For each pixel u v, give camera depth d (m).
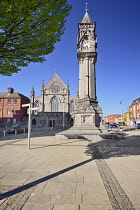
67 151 8.63
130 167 5.70
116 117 94.75
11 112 49.81
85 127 15.72
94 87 18.27
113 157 7.24
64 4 3.95
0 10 3.39
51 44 4.73
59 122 51.00
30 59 4.91
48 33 4.27
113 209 2.99
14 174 4.96
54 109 55.22
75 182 4.32
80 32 19.41
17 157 7.30
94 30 19.58
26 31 4.08
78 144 11.14
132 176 4.80
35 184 4.18
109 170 5.35
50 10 3.85
